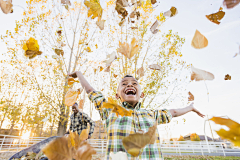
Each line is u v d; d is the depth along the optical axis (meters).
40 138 7.14
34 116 7.60
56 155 0.33
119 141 0.90
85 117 2.46
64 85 7.85
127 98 1.16
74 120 2.44
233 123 0.31
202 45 0.60
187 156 6.83
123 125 0.97
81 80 1.28
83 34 8.98
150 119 1.09
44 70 8.09
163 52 8.08
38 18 7.94
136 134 0.36
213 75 0.67
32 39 0.72
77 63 8.56
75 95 0.84
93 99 1.15
